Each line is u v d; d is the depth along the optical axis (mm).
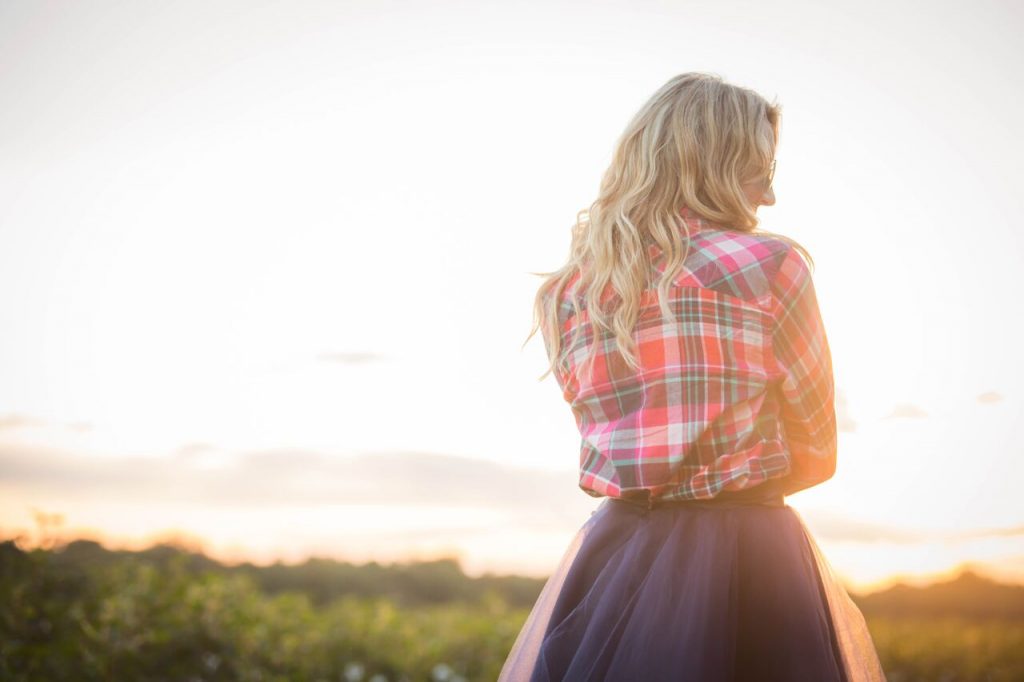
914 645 4875
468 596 6410
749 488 1670
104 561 4719
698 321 1674
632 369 1727
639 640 1605
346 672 4273
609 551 1771
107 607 3816
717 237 1740
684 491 1662
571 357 1857
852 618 1847
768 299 1674
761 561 1649
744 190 1845
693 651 1572
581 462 1836
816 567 1758
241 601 4516
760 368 1659
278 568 6508
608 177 1895
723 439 1639
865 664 1782
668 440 1658
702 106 1822
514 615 5477
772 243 1706
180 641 3943
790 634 1609
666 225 1768
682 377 1665
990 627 5305
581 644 1661
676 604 1616
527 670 1812
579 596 1761
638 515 1756
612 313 1772
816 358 1695
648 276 1746
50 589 4062
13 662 3449
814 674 1581
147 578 4266
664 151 1812
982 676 4613
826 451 1739
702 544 1648
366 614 5016
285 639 4305
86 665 3582
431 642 4668
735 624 1608
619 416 1751
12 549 4152
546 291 1992
